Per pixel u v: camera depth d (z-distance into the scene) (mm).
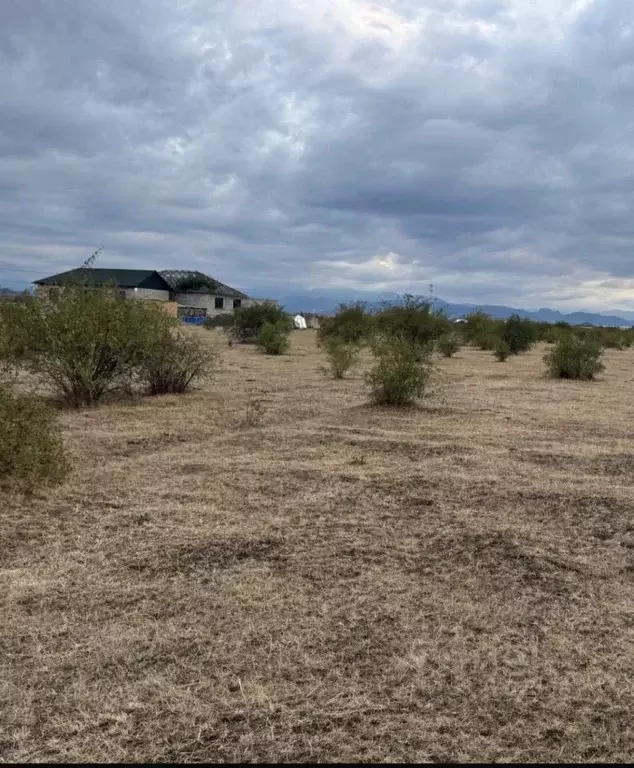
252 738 2816
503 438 9391
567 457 8211
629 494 6547
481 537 5262
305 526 5508
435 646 3600
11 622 3791
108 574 4492
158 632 3701
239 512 5840
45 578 4395
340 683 3232
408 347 12938
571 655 3547
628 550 5113
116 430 9414
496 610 4059
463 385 16297
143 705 3027
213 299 64312
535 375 19375
